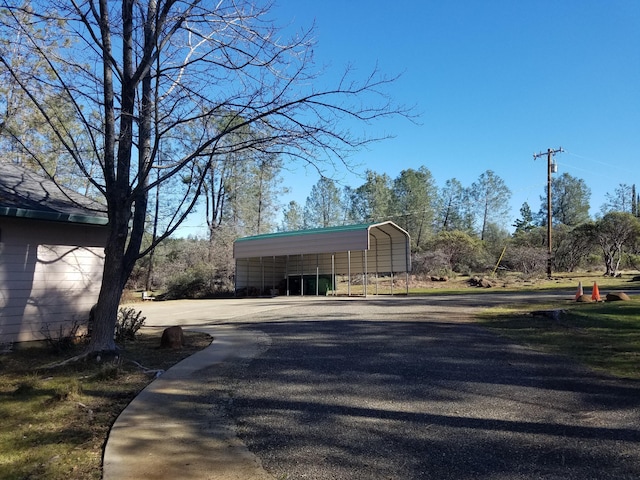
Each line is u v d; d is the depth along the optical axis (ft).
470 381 18.34
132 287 108.27
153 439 13.41
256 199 120.16
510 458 11.38
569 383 17.72
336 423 14.28
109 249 24.25
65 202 30.12
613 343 24.48
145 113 24.47
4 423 14.79
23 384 18.38
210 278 89.10
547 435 12.77
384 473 10.84
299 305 54.13
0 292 26.32
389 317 37.32
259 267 90.53
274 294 86.22
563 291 63.10
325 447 12.50
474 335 27.71
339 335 29.37
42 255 28.25
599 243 102.12
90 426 14.66
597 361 20.85
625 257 117.60
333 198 181.37
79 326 29.63
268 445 12.81
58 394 17.26
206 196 106.83
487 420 14.08
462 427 13.57
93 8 23.45
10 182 30.30
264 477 10.87
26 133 46.96
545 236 134.00
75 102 23.94
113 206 24.13
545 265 109.09
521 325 30.99
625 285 70.23
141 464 11.71
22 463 11.84
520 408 15.10
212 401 17.03
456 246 123.75
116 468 11.46
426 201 190.80
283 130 23.12
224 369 21.68
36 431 14.15
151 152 25.77
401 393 17.06
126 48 24.68
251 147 23.47
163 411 15.93
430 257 114.32
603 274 103.09
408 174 191.62
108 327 23.95
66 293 29.22
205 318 43.32
